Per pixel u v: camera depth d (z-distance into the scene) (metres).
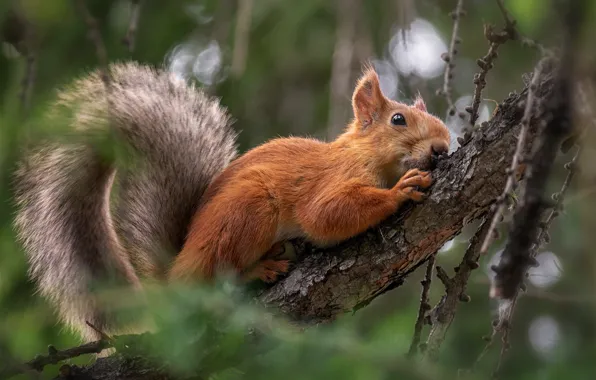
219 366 6.50
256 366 5.91
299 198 9.86
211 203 10.02
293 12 14.37
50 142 9.43
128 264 10.24
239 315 6.12
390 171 10.16
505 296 6.05
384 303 12.13
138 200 10.55
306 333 5.85
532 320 12.05
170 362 6.39
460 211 8.23
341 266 8.82
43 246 10.22
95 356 10.00
